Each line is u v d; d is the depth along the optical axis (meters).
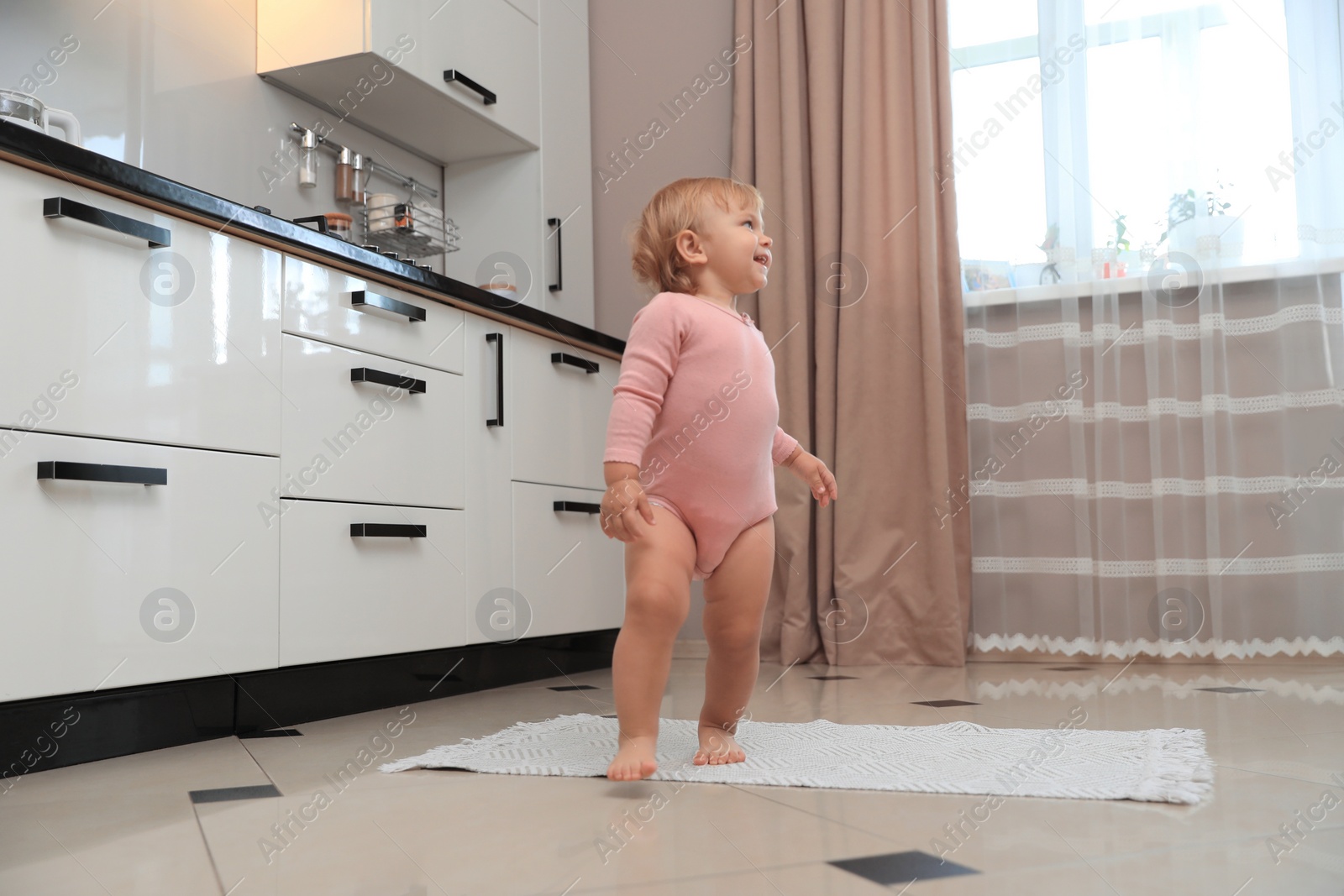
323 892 0.74
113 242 1.35
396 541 1.81
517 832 0.89
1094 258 2.55
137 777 1.19
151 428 1.38
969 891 0.70
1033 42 2.67
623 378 1.24
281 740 1.45
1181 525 2.44
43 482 1.24
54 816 0.99
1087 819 0.90
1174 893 0.69
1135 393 2.53
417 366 1.89
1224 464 2.42
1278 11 2.47
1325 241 2.40
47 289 1.26
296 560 1.60
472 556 2.01
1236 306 2.46
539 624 2.21
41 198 1.26
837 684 2.12
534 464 2.23
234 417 1.51
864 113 2.71
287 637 1.58
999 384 2.66
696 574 1.26
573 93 3.05
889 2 2.71
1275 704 1.67
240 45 2.30
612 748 1.31
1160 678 2.12
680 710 1.69
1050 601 2.54
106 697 1.31
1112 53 2.58
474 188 2.92
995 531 2.61
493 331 2.11
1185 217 2.48
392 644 1.79
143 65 2.06
